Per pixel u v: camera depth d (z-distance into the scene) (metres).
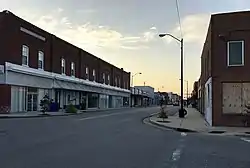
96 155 11.55
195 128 23.91
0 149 12.28
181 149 13.52
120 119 33.97
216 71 26.25
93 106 69.00
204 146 14.69
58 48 50.25
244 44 25.61
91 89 65.00
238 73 25.77
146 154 12.02
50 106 44.25
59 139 15.88
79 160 10.50
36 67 43.62
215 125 25.94
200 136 19.36
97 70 71.00
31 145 13.55
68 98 54.72
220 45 26.20
